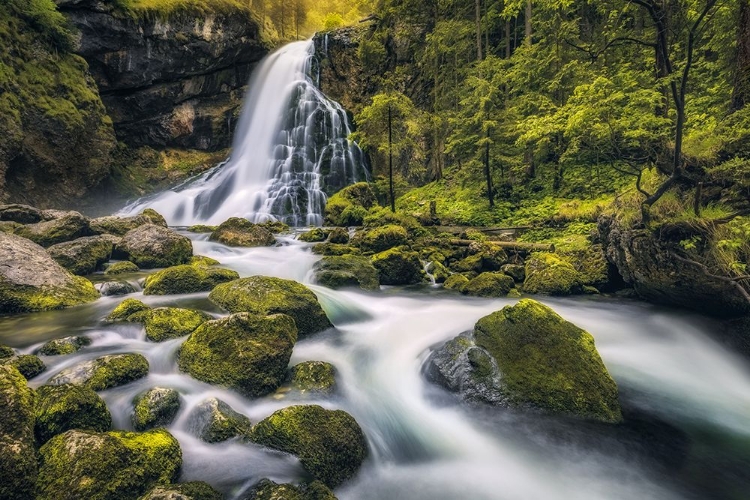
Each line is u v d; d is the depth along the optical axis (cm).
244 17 2967
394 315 843
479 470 425
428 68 2659
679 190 668
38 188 1927
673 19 795
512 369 515
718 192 613
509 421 479
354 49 3103
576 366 514
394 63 2944
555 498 386
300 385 504
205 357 493
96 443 307
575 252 1120
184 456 363
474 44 2458
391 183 1961
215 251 1348
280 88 3052
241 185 2712
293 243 1537
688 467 423
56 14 1941
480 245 1279
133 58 2452
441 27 2181
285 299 670
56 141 1934
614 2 1194
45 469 294
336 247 1348
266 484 320
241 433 395
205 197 2572
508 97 1897
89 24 2230
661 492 391
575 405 484
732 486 397
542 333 543
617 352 673
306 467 357
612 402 496
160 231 1155
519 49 1812
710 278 620
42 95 1898
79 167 2081
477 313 843
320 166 2714
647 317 820
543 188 1730
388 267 1138
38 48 1928
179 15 2583
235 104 3114
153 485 313
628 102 755
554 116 866
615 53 1267
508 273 1141
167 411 409
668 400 541
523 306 569
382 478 407
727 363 640
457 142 1783
